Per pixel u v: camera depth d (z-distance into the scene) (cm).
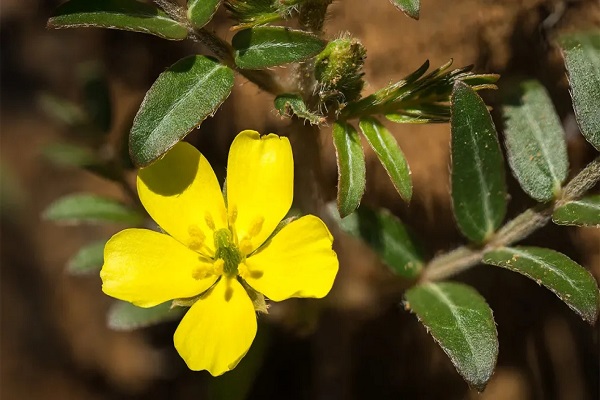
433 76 9
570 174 11
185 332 9
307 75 10
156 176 9
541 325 11
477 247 10
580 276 9
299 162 10
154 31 9
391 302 11
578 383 11
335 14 11
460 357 9
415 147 11
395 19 11
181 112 9
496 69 11
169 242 9
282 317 11
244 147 9
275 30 9
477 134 10
